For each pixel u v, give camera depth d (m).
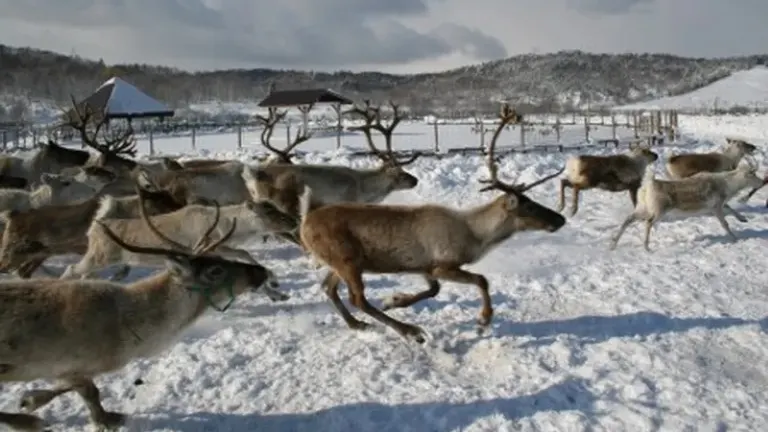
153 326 5.27
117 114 39.97
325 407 5.73
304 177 11.73
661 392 5.87
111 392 6.04
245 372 6.45
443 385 6.07
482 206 7.32
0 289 4.97
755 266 9.99
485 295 7.16
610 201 16.08
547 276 9.56
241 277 5.52
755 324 7.42
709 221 13.39
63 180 11.58
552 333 7.26
